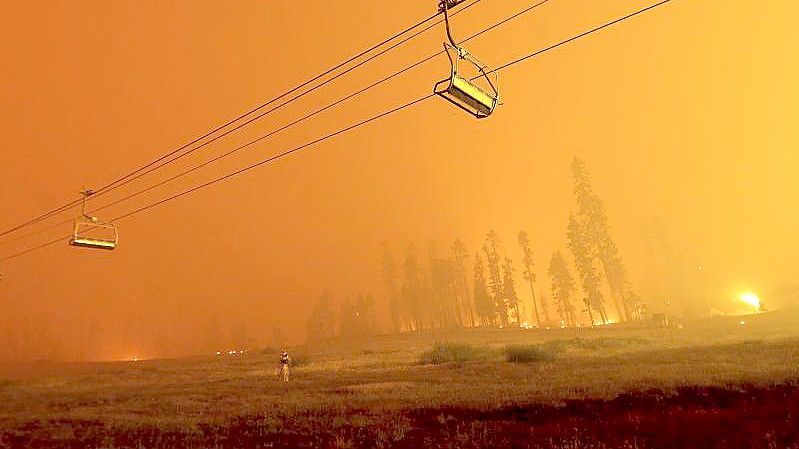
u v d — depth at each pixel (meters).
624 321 79.44
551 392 16.48
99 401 25.22
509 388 18.20
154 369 51.69
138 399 25.09
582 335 55.12
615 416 12.80
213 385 29.92
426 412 15.23
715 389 14.74
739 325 46.69
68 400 26.59
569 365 24.89
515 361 29.86
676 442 9.70
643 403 14.04
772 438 9.27
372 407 16.70
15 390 35.28
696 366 19.77
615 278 81.75
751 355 21.69
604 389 16.12
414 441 11.50
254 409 18.39
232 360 60.38
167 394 26.50
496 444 10.63
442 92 8.62
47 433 16.42
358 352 56.12
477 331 87.00
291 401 19.72
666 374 18.09
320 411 16.75
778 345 24.34
